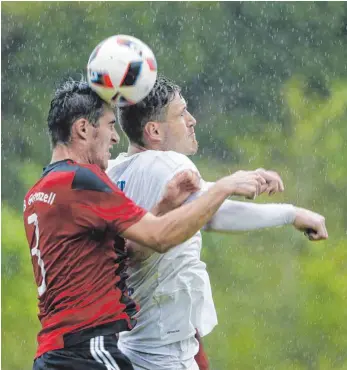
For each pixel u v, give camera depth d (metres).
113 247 15.02
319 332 54.25
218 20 78.50
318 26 79.62
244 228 16.09
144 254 15.80
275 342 54.16
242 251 55.88
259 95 75.25
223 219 16.06
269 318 54.69
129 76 15.13
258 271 55.69
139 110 16.17
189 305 16.20
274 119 68.00
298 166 60.19
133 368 15.05
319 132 60.69
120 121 16.44
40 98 75.31
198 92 76.25
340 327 54.12
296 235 55.78
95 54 15.27
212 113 73.56
